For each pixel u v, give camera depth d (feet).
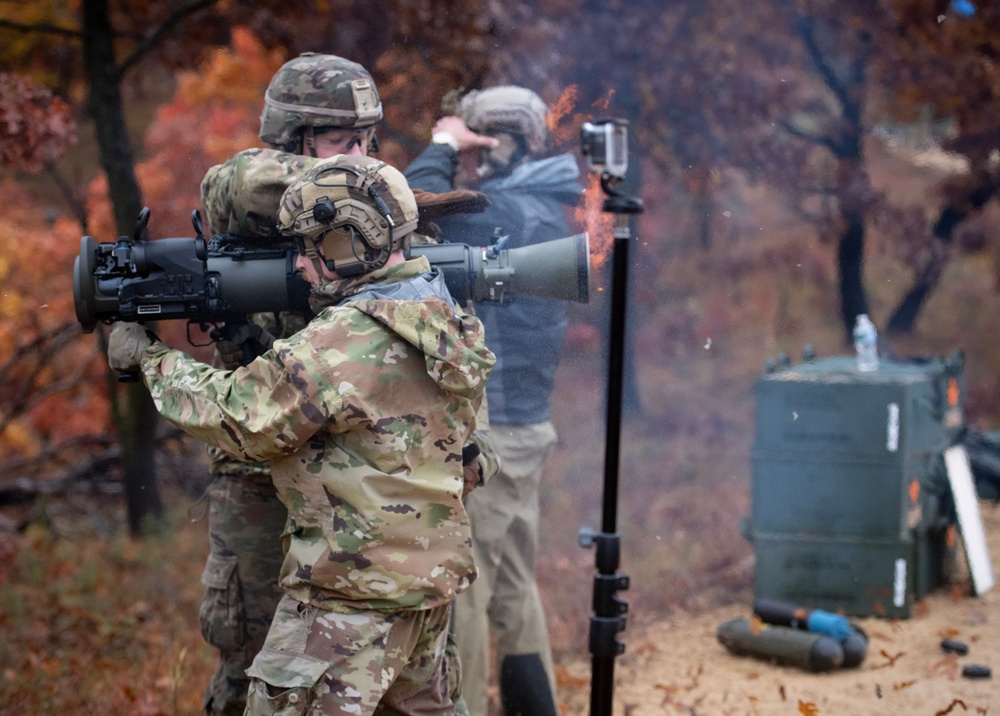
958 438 60.64
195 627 58.18
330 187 28.17
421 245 31.71
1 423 83.61
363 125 34.76
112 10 77.05
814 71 106.93
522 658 40.32
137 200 73.31
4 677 50.75
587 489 74.54
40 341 79.15
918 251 104.88
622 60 80.53
